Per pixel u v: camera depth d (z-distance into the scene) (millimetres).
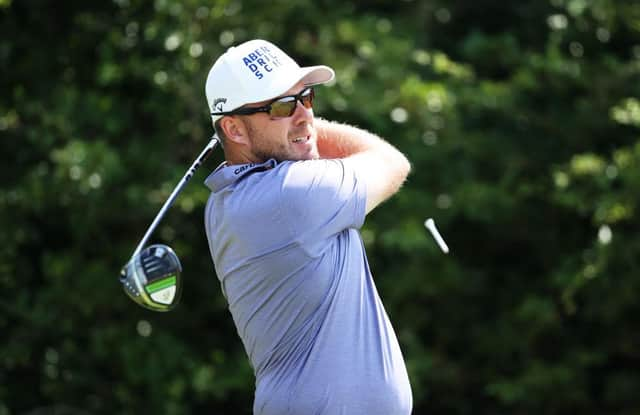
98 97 29469
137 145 29266
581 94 33188
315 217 10422
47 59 30516
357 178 10805
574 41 32938
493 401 33750
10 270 29016
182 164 30078
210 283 31781
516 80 31500
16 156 30516
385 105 29344
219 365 30719
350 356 10547
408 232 29312
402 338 31656
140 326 30859
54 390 30281
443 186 31531
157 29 28297
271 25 30641
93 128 29719
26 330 29812
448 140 31094
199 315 32281
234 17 29594
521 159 31906
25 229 29656
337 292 10602
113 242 30719
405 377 10891
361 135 11984
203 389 29594
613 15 31188
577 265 31047
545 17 33875
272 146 10969
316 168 10617
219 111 11102
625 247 29844
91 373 30609
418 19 33969
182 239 31188
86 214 28859
